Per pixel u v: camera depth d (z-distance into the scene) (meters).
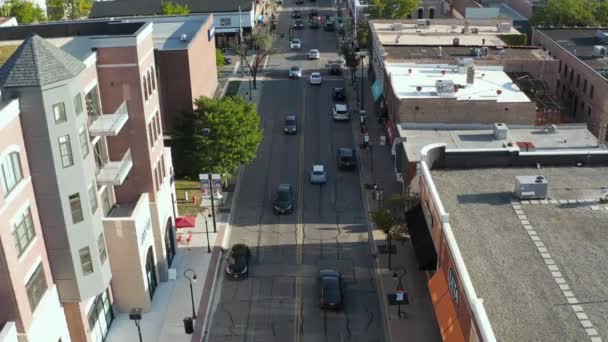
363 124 72.94
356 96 86.25
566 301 26.75
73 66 32.16
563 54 76.62
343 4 152.12
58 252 33.12
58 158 31.33
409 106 56.44
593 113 67.75
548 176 38.34
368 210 54.59
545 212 33.94
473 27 88.56
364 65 100.75
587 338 24.61
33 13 103.44
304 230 51.41
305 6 154.12
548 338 24.70
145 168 41.78
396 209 47.00
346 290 43.22
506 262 29.59
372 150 67.31
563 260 29.58
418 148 51.91
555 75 66.62
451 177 38.88
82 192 32.94
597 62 72.12
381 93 75.12
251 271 45.66
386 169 62.56
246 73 98.06
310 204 55.94
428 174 36.97
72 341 35.88
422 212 40.50
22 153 30.23
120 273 39.88
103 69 39.28
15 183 29.70
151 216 42.94
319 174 59.94
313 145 69.69
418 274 44.53
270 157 66.50
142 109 40.25
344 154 63.06
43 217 32.28
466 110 56.12
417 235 38.84
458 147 51.94
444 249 32.34
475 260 29.84
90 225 33.78
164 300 42.50
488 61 66.62
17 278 29.34
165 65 65.75
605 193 34.72
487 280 28.31
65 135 31.47
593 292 27.25
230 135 55.94
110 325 40.09
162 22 82.50
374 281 44.19
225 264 46.78
